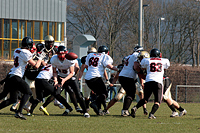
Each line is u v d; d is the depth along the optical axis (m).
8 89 22.56
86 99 29.44
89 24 118.38
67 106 25.95
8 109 30.53
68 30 121.38
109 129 19.44
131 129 19.56
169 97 26.55
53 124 20.92
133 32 116.44
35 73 25.95
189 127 20.81
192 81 45.22
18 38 82.50
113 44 114.50
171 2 120.94
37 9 83.69
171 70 44.78
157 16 121.12
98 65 25.27
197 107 36.72
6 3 79.50
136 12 116.25
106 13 111.69
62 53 24.19
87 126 20.39
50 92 25.06
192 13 117.44
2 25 80.31
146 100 24.44
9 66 42.47
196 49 119.94
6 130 18.41
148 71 24.52
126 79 25.27
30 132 17.91
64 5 88.12
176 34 121.31
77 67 25.84
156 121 23.31
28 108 26.44
